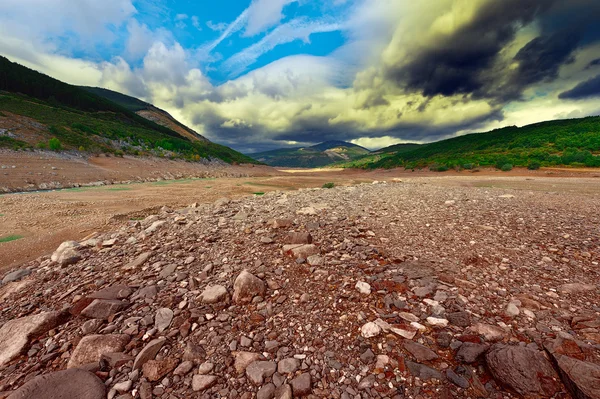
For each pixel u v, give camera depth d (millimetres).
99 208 18984
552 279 4312
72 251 7316
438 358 2768
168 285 4859
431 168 72750
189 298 4340
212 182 48156
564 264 4816
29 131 52469
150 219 10234
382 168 115688
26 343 3512
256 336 3354
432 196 13430
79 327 3820
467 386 2432
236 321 3676
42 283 5684
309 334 3324
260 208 11055
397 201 12133
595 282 4121
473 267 4895
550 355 2615
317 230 7539
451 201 11320
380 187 19891
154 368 2885
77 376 2771
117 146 67688
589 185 24688
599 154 51750
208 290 4383
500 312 3482
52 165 41281
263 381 2672
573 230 6590
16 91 89750
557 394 2264
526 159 55406
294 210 10273
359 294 4098
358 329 3332
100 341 3316
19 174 34344
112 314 4047
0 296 5395
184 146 102938
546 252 5406
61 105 95750
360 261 5348
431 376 2559
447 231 7141
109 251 7152
